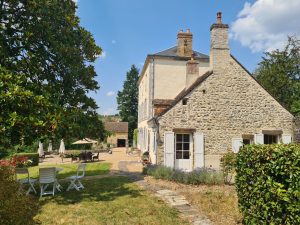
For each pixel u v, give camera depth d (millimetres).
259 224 5770
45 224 7297
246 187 6316
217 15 16828
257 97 16719
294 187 4898
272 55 28359
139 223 7250
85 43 12133
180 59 25156
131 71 62188
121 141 52062
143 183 12289
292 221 4914
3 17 10695
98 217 7781
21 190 6121
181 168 15336
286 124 16844
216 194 9844
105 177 14328
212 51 16672
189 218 7574
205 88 16312
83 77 12188
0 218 4164
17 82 8828
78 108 12008
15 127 8711
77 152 30781
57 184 11344
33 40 10773
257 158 5840
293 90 26656
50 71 11531
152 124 17875
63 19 11344
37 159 23562
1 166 5230
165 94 24797
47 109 9234
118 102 62094
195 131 16016
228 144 16219
